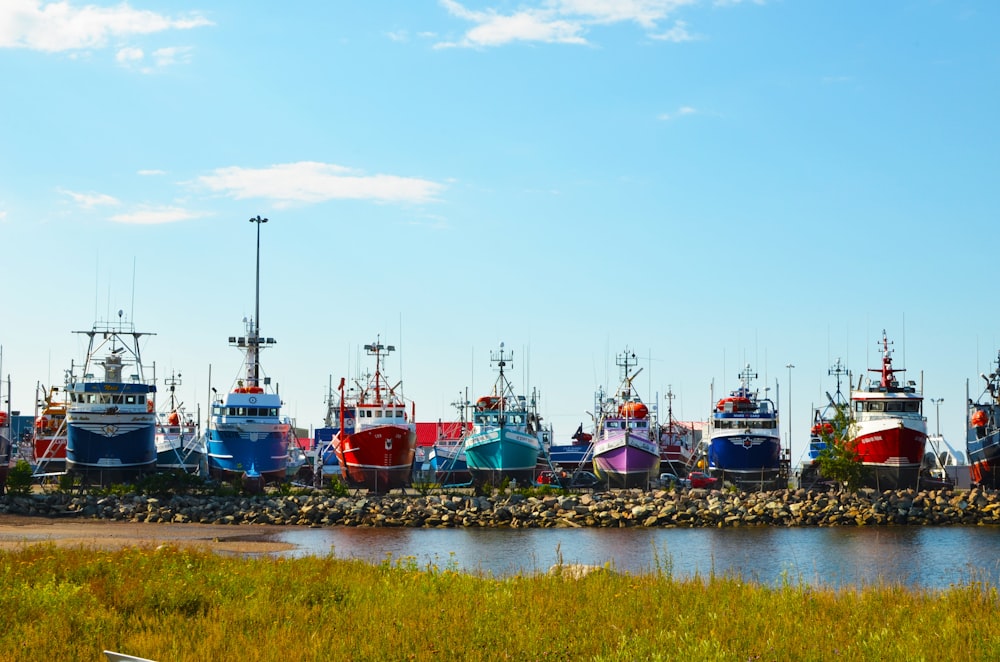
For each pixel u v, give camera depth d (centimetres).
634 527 10500
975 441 13338
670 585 4153
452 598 3750
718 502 11206
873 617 3506
